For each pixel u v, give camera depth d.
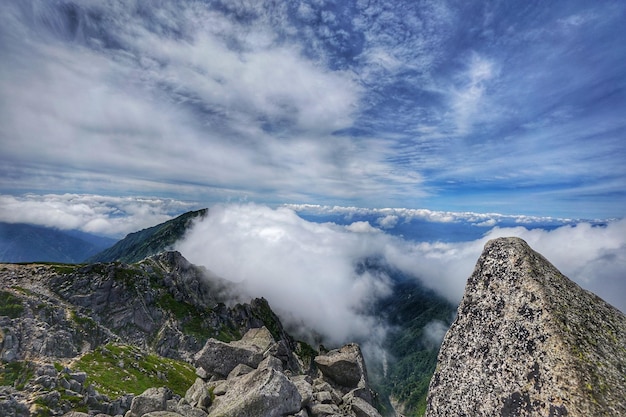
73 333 163.00
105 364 133.50
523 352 10.47
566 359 9.44
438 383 12.49
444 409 11.76
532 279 11.53
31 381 72.31
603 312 10.93
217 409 31.48
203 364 47.00
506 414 9.95
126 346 154.62
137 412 32.56
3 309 162.00
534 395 9.55
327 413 34.44
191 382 145.62
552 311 10.55
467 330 12.56
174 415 29.75
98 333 171.62
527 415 9.44
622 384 8.85
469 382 11.46
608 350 9.68
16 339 130.12
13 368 106.50
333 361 56.84
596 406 8.49
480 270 13.39
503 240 13.47
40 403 64.50
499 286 12.37
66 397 67.88
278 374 32.12
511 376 10.38
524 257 12.29
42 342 135.25
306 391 36.03
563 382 9.16
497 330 11.56
